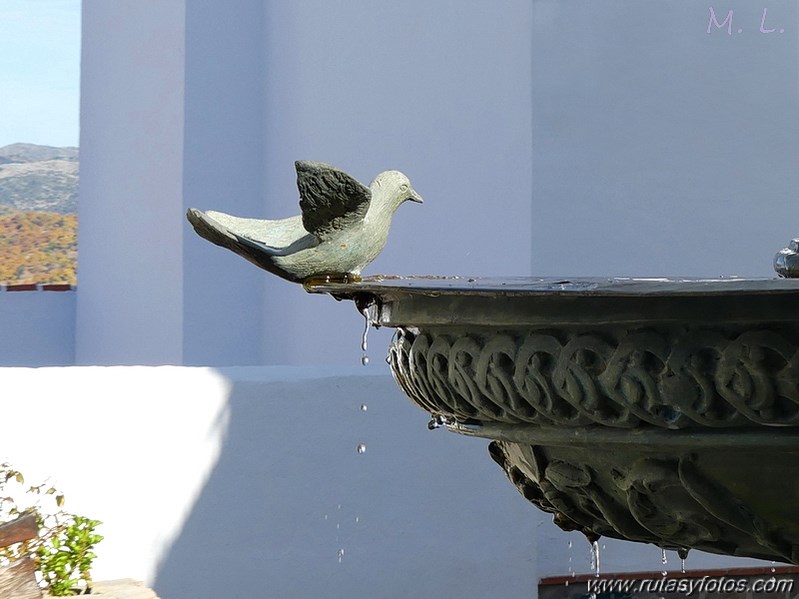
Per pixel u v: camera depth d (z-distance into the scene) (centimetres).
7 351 1859
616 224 1029
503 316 299
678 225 1048
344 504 923
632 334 282
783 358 268
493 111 1059
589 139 1020
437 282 323
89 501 868
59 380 863
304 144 1434
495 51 1055
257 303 1531
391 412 933
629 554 1005
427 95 1166
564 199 1015
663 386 277
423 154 1178
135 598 793
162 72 1554
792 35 1082
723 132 1062
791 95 1083
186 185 1490
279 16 1502
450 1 1123
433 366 322
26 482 853
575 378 287
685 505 295
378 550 929
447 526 942
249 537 905
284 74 1489
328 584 920
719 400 275
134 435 880
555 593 987
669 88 1045
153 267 1575
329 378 921
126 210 1672
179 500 890
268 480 909
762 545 296
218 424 900
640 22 1037
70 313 1900
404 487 934
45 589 788
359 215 327
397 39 1223
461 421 333
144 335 1608
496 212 1055
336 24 1352
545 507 347
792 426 271
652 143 1040
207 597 895
